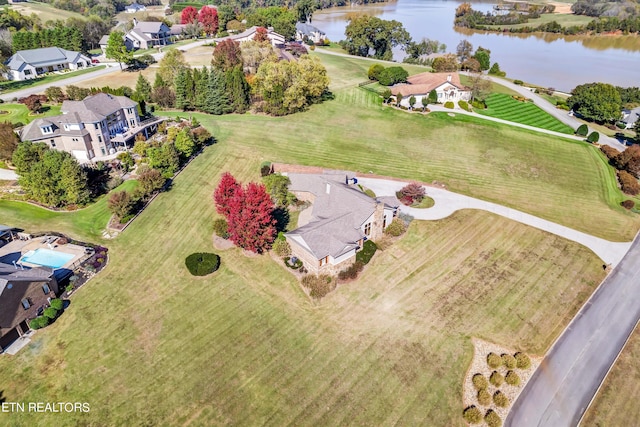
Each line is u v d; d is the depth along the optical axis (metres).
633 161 66.88
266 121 80.88
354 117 84.25
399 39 137.88
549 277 44.69
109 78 98.44
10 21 132.75
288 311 39.72
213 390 32.31
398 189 60.03
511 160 70.75
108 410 30.62
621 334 38.12
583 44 181.88
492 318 39.47
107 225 50.34
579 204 59.69
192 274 43.66
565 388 33.28
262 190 44.12
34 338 35.97
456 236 50.59
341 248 42.66
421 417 31.06
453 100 94.88
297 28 152.00
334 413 31.03
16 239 47.53
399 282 43.38
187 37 145.50
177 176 60.31
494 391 32.97
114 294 40.75
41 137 58.84
